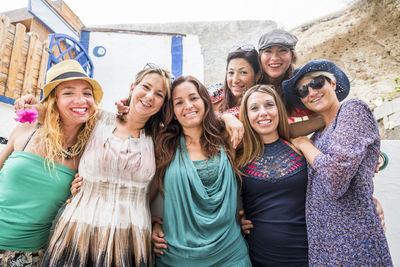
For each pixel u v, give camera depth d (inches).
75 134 73.9
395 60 172.9
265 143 78.4
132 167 69.2
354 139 58.0
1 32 115.0
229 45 228.5
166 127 80.5
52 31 183.8
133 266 65.9
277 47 101.7
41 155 67.2
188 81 80.0
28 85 131.5
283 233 67.6
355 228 58.7
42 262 61.7
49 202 66.7
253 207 74.2
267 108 75.2
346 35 190.1
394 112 127.3
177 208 69.9
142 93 72.7
